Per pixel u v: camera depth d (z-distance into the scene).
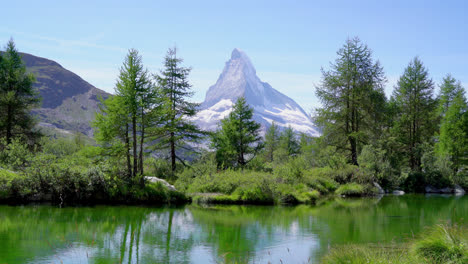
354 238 13.13
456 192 39.22
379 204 25.41
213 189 26.69
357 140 39.44
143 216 18.22
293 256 10.57
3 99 33.56
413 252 8.55
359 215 19.38
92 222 15.94
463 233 9.66
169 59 36.09
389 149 45.50
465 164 44.34
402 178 39.69
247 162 41.47
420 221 17.17
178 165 34.84
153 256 10.59
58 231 13.73
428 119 49.19
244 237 13.36
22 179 21.73
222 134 41.06
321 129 40.97
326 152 38.75
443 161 41.38
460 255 7.79
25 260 9.88
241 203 24.89
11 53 36.66
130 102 24.72
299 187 28.95
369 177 34.88
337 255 9.27
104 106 26.12
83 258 10.20
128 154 25.70
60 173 22.33
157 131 31.17
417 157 45.38
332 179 34.88
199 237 13.30
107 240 12.55
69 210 19.39
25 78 36.81
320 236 13.52
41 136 37.16
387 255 8.62
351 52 40.56
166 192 24.59
